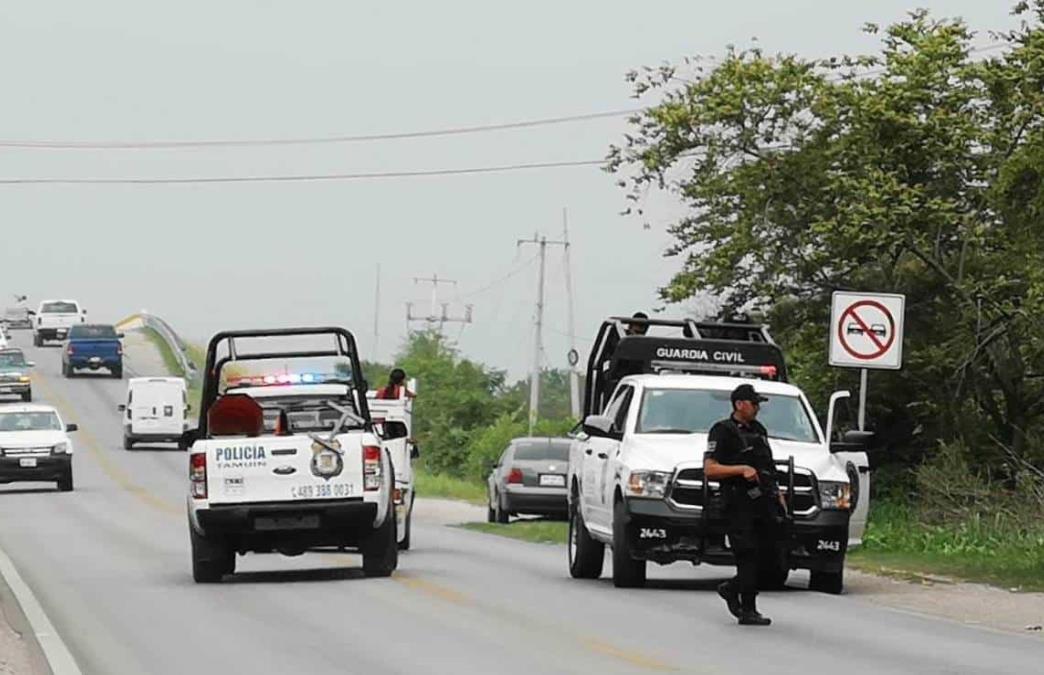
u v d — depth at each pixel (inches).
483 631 1724.9
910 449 3983.8
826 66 4052.7
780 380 2652.6
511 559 2844.5
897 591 2233.0
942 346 3892.7
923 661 1502.2
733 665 1462.8
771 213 4047.7
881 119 3831.2
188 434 2412.6
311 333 2400.3
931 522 3181.6
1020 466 3612.2
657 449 2167.8
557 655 1530.5
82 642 1670.8
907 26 3973.9
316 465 2274.9
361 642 1638.8
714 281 4037.9
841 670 1434.5
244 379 2475.4
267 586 2265.0
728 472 1787.6
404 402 3041.3
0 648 1620.3
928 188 3909.9
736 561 1788.9
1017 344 3868.1
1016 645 1636.3
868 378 3981.3
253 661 1513.3
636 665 1460.4
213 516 2263.8
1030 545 2637.8
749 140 4097.0
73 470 6314.0
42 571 2564.0
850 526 2411.4
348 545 2365.9
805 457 2180.1
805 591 2241.6
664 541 2126.0
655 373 2642.7
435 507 5280.5
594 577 2388.0
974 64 3858.3
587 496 2349.9
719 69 4126.5
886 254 3892.7
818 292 4109.3
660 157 4160.9
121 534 3535.9
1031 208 3400.6
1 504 4731.8
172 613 1937.7
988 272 3868.1
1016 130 3818.9
